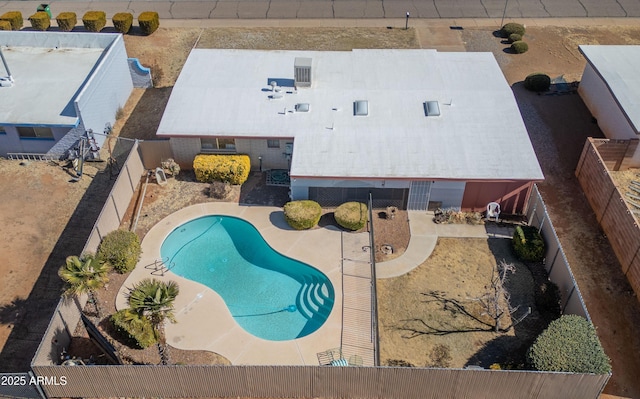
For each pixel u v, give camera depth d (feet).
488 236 100.78
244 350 81.92
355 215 99.55
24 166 114.62
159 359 80.38
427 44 154.81
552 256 92.38
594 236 100.68
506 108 110.42
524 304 89.45
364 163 100.89
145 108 132.16
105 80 121.70
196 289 90.79
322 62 122.31
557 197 108.99
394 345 83.56
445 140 104.42
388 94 113.39
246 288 92.48
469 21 166.30
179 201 107.04
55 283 91.81
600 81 125.29
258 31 160.25
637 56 128.26
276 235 99.96
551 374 71.41
